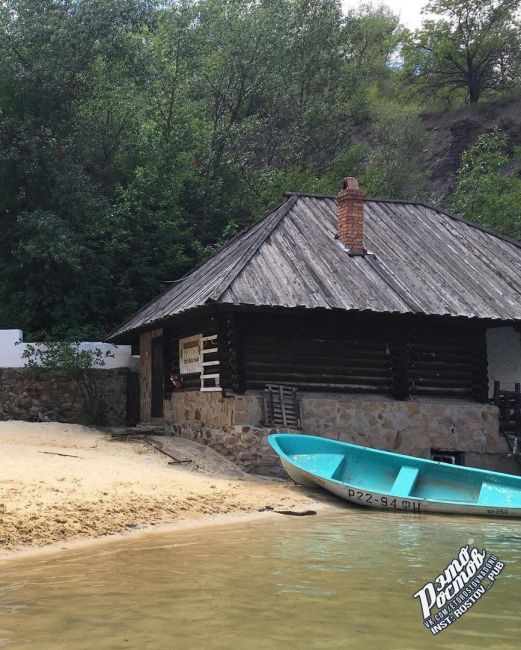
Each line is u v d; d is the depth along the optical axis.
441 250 18.50
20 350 20.95
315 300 14.73
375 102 54.31
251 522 10.25
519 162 47.72
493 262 18.41
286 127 37.72
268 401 14.88
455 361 16.69
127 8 26.61
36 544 8.12
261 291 14.69
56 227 23.47
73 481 11.05
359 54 42.75
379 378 16.09
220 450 15.31
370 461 13.47
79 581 6.57
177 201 28.72
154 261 27.12
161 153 27.75
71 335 23.11
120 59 27.16
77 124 26.41
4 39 24.91
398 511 12.02
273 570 7.15
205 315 16.45
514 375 18.34
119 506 10.06
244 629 5.21
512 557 8.17
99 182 28.19
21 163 24.20
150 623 5.32
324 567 7.36
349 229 17.44
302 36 36.81
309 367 15.68
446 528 10.29
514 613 5.88
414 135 50.88
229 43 32.69
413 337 16.44
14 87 25.02
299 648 4.82
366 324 16.17
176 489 11.59
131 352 21.98
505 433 16.58
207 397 16.16
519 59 61.03
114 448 15.35
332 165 36.59
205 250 27.03
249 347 15.38
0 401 20.72
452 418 16.02
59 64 25.03
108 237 26.05
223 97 33.22
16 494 9.85
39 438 16.25
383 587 6.56
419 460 12.88
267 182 32.03
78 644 4.83
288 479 14.34
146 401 20.66
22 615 5.49
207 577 6.79
